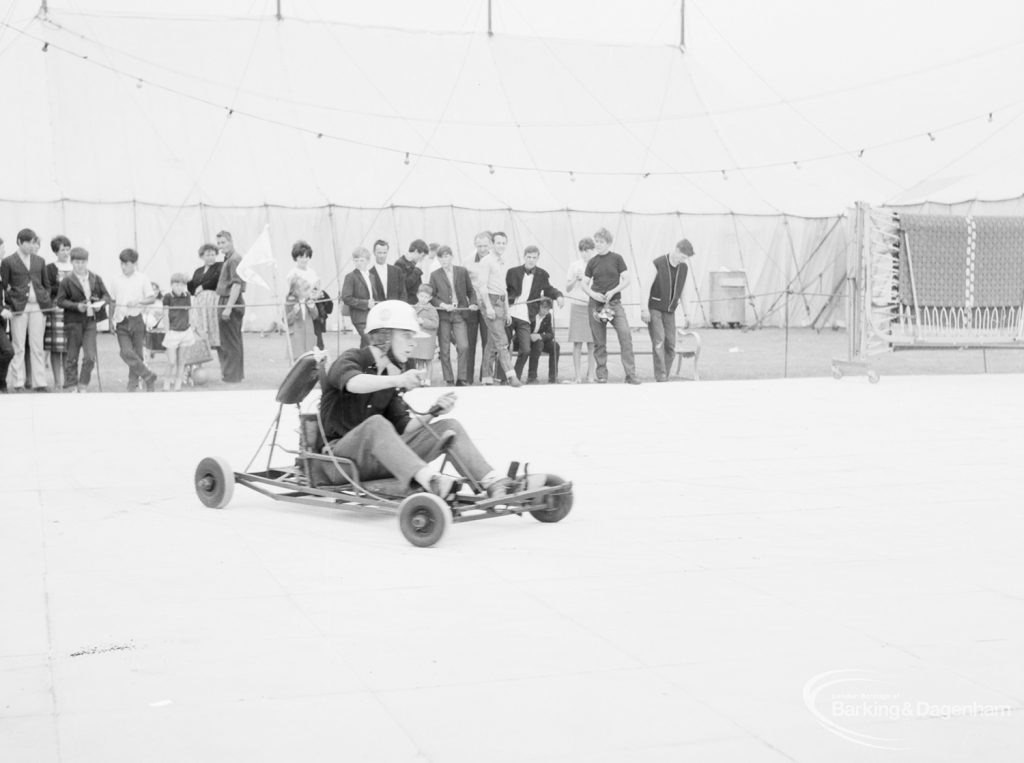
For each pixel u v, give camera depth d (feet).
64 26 93.04
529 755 10.91
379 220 85.92
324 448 22.04
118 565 18.26
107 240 81.76
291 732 11.46
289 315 51.90
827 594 16.49
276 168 86.99
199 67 93.09
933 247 53.01
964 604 15.98
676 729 11.52
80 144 85.25
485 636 14.48
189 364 51.11
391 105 94.17
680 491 24.94
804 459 29.43
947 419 38.09
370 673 13.14
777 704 12.17
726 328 95.76
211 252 52.47
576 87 100.68
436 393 46.57
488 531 20.88
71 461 28.96
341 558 18.72
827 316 97.66
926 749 11.06
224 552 19.15
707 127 101.55
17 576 17.58
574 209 88.84
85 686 12.75
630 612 15.56
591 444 32.09
